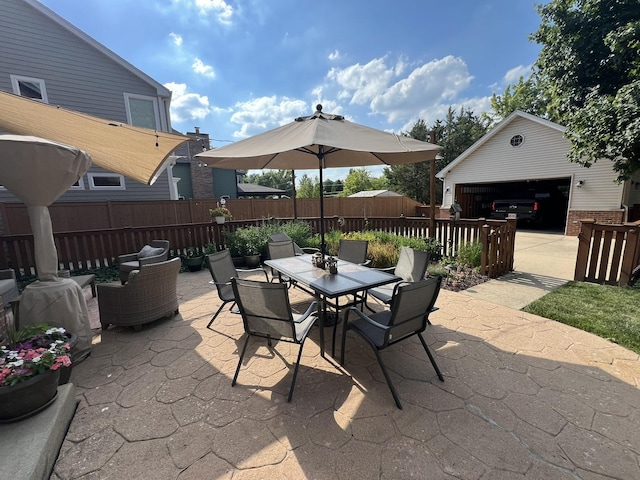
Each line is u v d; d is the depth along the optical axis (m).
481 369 2.41
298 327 2.50
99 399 2.14
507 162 11.75
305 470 1.54
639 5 7.27
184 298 4.40
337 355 2.71
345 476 1.51
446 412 1.94
